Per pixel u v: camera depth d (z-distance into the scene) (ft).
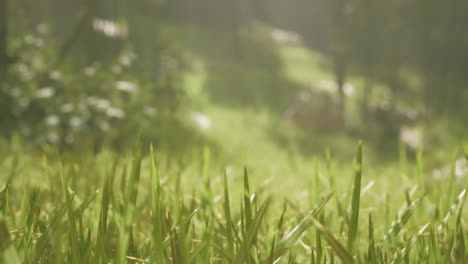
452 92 107.86
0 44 29.22
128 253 3.05
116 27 63.87
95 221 3.46
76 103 24.89
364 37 100.58
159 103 46.96
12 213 3.68
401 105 100.48
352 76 121.90
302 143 58.08
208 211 3.78
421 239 3.33
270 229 4.24
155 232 2.27
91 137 22.26
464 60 112.57
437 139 78.28
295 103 75.87
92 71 29.25
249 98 86.22
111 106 28.30
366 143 65.05
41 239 2.76
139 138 2.21
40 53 30.09
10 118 23.49
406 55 117.80
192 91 75.77
